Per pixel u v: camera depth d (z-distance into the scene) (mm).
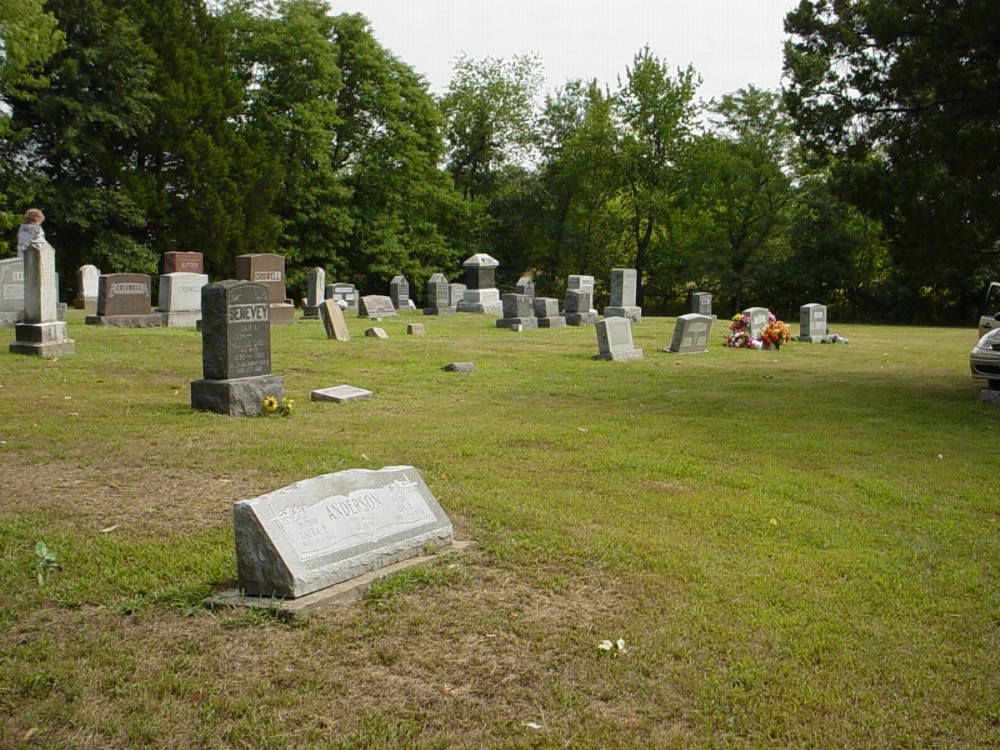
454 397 13227
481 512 6703
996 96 13672
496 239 57438
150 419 10211
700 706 3928
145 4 38312
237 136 40594
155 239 39500
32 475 7469
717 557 5871
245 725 3668
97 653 4242
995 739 3721
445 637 4520
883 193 14227
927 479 8383
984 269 36125
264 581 4801
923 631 4758
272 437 9406
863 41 14977
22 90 33438
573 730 3713
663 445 9766
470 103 58094
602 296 57250
